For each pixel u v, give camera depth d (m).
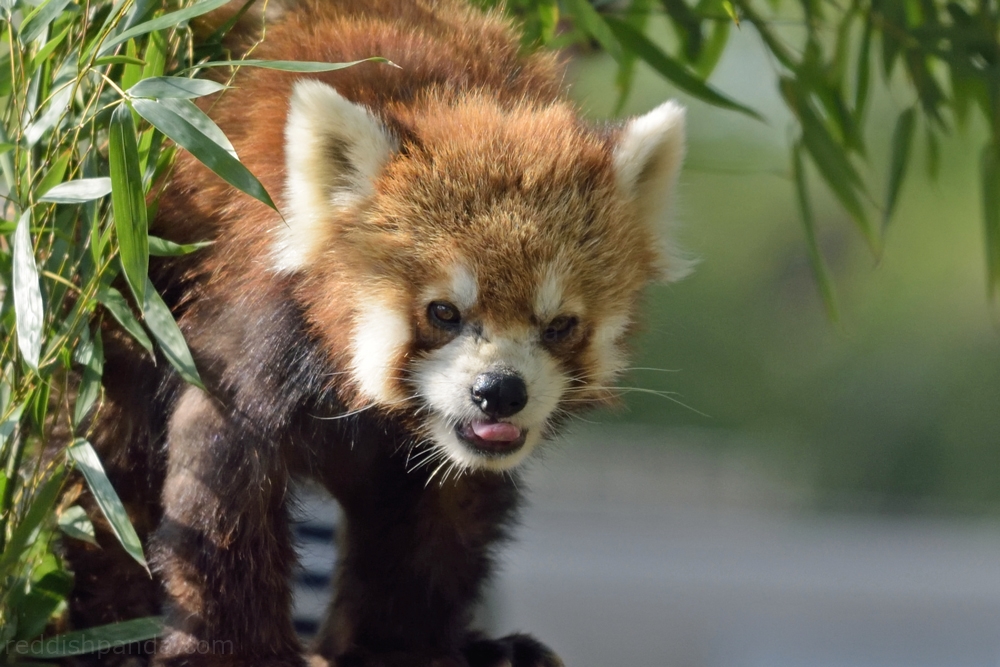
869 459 35.56
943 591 19.42
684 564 21.34
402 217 6.96
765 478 35.50
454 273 6.88
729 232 40.78
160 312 6.60
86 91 7.01
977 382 35.41
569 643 17.17
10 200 6.61
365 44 7.59
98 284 6.59
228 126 7.32
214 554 6.96
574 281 7.03
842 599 18.84
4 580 6.62
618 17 10.08
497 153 7.05
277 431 7.09
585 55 11.68
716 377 38.62
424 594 8.06
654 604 18.34
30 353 6.02
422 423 7.32
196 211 7.33
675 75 9.05
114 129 6.12
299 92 6.89
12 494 6.71
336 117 6.91
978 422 35.09
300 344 7.14
